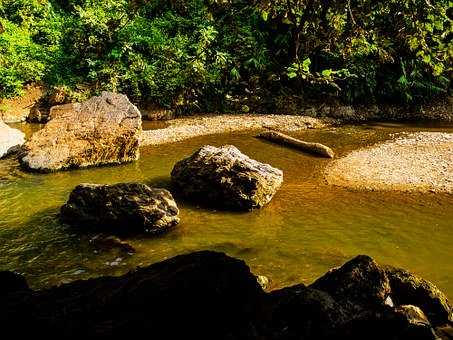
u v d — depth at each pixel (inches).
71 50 900.0
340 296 197.9
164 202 362.0
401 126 772.0
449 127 764.0
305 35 578.6
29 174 497.0
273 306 154.3
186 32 939.3
